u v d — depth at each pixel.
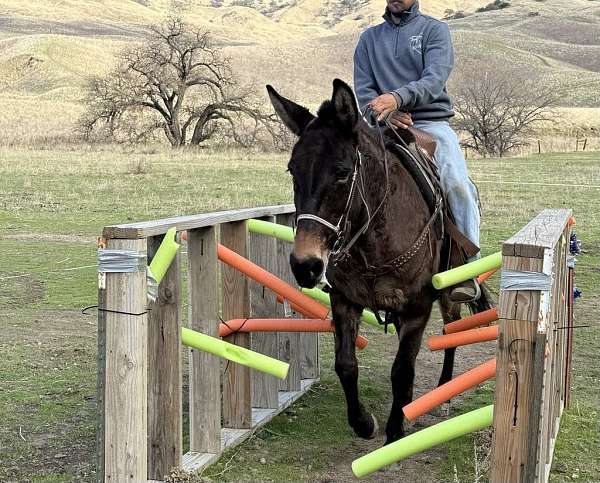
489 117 40.22
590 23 140.12
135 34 145.88
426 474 5.13
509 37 123.62
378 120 5.25
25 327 8.88
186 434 5.89
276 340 6.29
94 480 4.98
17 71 87.75
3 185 22.00
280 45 108.50
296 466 5.25
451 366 6.51
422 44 5.73
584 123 54.72
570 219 5.46
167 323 4.76
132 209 18.27
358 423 5.41
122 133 45.78
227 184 22.69
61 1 178.88
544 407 4.03
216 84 41.91
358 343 5.79
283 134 39.03
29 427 5.89
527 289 3.61
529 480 3.69
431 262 5.09
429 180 5.28
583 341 8.55
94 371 7.29
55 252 13.54
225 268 5.73
